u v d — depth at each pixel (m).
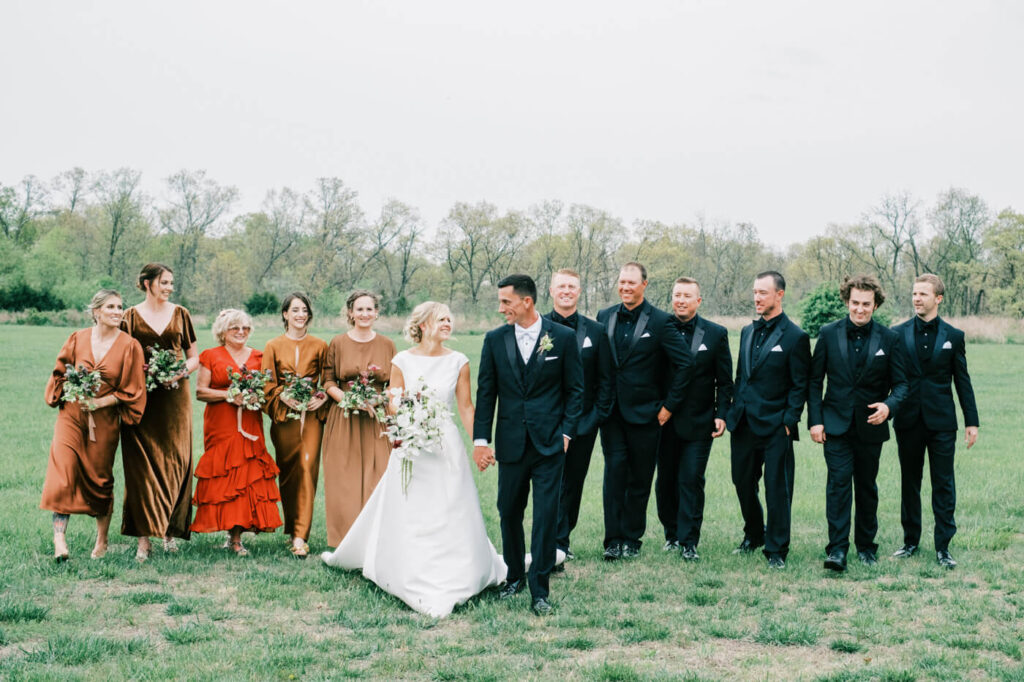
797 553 6.91
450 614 5.29
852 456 6.49
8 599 5.21
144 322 6.57
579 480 6.62
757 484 6.95
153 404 6.54
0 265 59.03
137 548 6.58
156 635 4.81
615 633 4.95
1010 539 7.29
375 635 4.86
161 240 65.50
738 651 4.68
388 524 5.66
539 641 4.75
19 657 4.38
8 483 9.27
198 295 63.31
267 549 6.87
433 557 5.48
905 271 64.12
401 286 65.88
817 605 5.41
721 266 67.88
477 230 66.62
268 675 4.20
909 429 6.63
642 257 67.06
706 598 5.57
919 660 4.45
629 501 6.83
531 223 67.56
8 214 66.56
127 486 6.44
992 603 5.50
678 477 7.03
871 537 6.60
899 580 6.04
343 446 6.99
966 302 63.56
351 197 64.06
